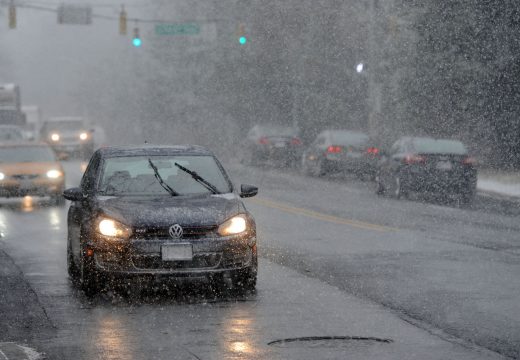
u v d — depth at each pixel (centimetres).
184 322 2475
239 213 2880
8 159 6438
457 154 6781
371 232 4634
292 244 4162
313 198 6819
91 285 2817
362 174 8950
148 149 3216
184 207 2855
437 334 2320
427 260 3625
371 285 3050
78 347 2192
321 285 3050
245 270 2853
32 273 3362
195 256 2786
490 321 2478
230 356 2089
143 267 2773
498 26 8812
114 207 2864
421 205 6306
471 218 5381
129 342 2241
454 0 8894
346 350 2148
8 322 2494
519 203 6600
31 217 5500
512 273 3288
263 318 2522
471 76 9000
